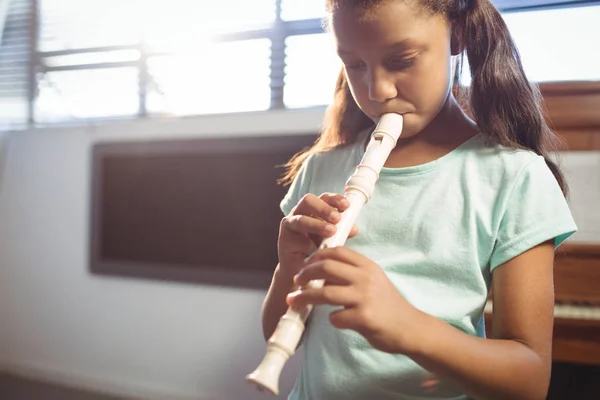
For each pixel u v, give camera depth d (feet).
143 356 5.92
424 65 1.72
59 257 6.45
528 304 1.72
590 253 3.38
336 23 1.73
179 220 5.56
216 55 6.38
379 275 1.51
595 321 3.18
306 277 1.52
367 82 1.78
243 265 5.27
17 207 6.70
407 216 1.94
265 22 6.14
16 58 7.25
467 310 1.80
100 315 6.18
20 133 6.73
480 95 1.98
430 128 2.04
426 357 1.49
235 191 5.29
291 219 1.81
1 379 6.45
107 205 5.92
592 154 3.66
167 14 6.68
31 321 6.59
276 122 5.38
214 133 5.67
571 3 4.74
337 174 2.25
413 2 1.65
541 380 1.64
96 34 6.95
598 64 4.72
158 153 5.62
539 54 4.87
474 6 1.94
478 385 1.56
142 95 6.68
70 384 6.31
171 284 5.79
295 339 1.52
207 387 5.57
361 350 1.90
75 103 7.07
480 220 1.84
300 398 2.08
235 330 5.45
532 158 1.87
